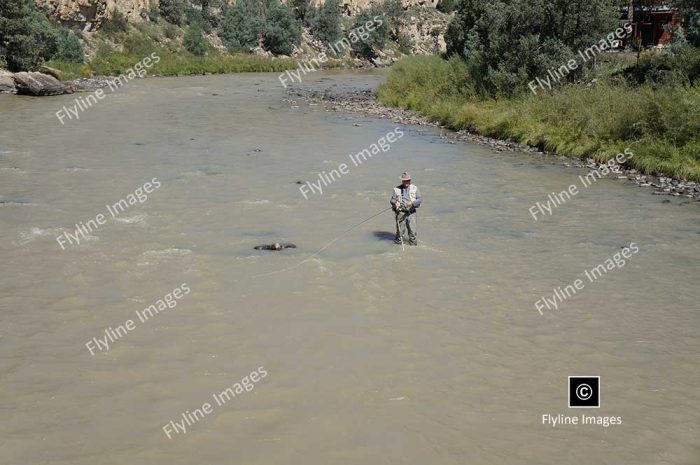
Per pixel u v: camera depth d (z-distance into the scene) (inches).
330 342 374.9
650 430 295.6
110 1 2578.7
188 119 1296.8
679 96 890.7
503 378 339.6
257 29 3253.0
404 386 329.4
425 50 4153.5
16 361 349.4
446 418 302.4
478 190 754.2
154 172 809.5
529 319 413.1
